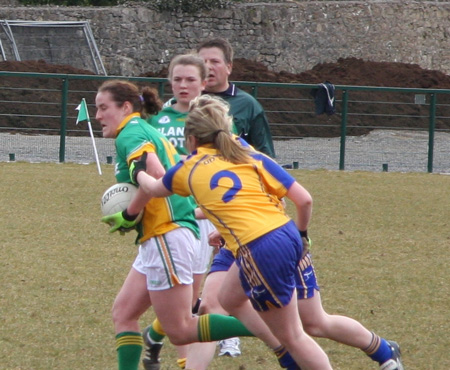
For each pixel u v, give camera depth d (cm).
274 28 11838
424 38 12412
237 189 1593
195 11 11694
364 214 4400
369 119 8669
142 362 1998
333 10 12031
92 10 11381
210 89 2233
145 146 1736
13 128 7494
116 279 2844
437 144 8012
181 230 1736
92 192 4856
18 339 2170
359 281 2908
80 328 2286
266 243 1559
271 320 1606
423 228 4038
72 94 8344
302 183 5659
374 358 1834
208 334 1741
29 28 11025
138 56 11506
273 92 8481
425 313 2528
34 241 3447
